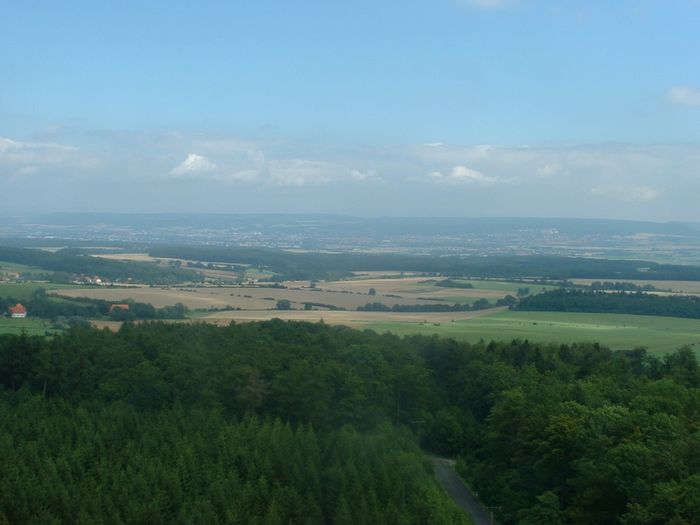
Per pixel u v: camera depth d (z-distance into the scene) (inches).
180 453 2874.0
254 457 2925.7
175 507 2591.0
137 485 2623.0
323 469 2896.2
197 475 2785.4
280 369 3922.2
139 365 3900.1
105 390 3769.7
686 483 2314.2
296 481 2790.4
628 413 2955.2
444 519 2591.0
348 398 3752.5
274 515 2456.9
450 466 3690.9
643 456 2488.9
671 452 2532.0
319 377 3762.3
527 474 3024.1
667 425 2778.1
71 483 2657.5
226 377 3784.5
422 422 3981.3
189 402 3668.8
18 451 2901.1
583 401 3363.7
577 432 2807.6
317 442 3157.0
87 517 2401.6
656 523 2260.1
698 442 2559.1
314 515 2573.8
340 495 2610.7
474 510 3083.2
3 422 3277.6
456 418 4008.4
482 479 3243.1
